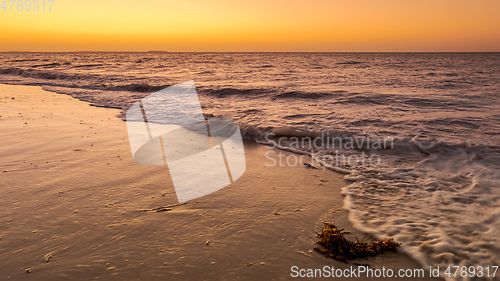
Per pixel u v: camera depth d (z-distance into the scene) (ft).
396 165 16.62
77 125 23.99
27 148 17.99
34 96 40.65
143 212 11.02
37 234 9.43
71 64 132.26
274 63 151.43
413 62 156.15
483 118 26.30
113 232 9.68
